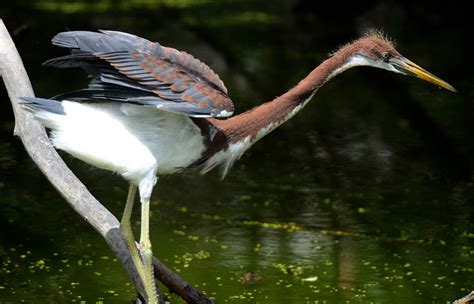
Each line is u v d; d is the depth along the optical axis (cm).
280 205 1336
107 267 1072
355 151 1617
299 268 1087
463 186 1451
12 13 2453
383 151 1617
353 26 2619
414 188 1438
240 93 1891
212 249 1142
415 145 1653
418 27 2591
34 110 791
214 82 821
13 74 988
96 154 793
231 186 1419
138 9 2702
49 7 2606
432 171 1523
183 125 805
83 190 884
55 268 1061
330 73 884
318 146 1642
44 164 898
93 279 1031
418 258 1138
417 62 2181
